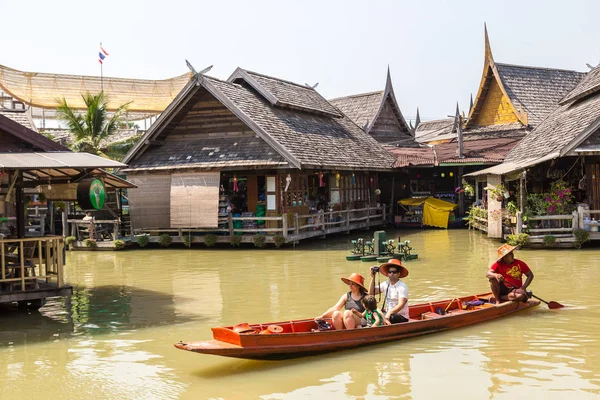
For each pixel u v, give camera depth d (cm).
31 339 1099
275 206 2394
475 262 1864
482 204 2864
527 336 1039
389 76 4272
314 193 2736
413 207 3272
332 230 2620
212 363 939
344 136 3053
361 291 1030
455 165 3088
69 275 1816
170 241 2422
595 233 2006
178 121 2567
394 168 3111
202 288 1551
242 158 2378
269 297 1412
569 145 1966
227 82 2583
